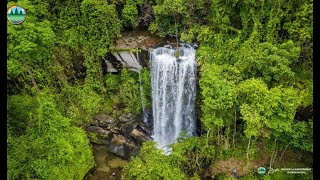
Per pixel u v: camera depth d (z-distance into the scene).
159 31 26.55
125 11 26.02
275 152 22.20
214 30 24.50
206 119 20.75
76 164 21.66
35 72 23.56
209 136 22.78
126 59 26.11
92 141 26.39
